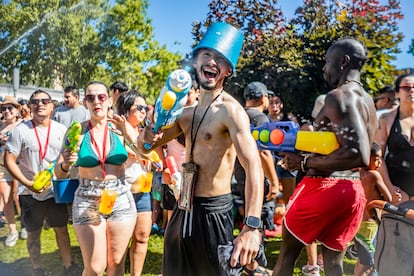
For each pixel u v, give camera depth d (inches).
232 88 163.9
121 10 476.7
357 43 86.7
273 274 93.1
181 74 65.4
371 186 102.4
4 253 134.9
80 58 478.6
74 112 185.2
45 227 140.7
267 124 85.2
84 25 473.7
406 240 77.4
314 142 79.6
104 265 92.3
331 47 88.9
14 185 154.9
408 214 76.0
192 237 72.0
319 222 87.0
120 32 485.1
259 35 157.8
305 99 157.5
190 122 74.3
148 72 520.4
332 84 90.1
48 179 111.8
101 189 92.6
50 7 455.2
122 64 498.6
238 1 156.9
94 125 95.7
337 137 78.5
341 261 90.6
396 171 104.3
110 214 93.5
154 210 180.5
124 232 94.8
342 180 86.2
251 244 60.5
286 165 88.5
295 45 155.6
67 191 98.4
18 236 150.7
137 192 111.3
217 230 71.4
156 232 176.1
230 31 71.1
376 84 139.9
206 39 70.6
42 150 118.3
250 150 65.3
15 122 156.2
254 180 63.2
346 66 86.3
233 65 70.8
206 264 72.4
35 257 121.6
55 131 121.4
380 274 81.8
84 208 91.9
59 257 134.9
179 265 75.2
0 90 426.0
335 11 149.6
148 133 71.9
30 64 461.7
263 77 159.3
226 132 70.9
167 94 65.2
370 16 140.3
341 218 87.4
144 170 114.8
